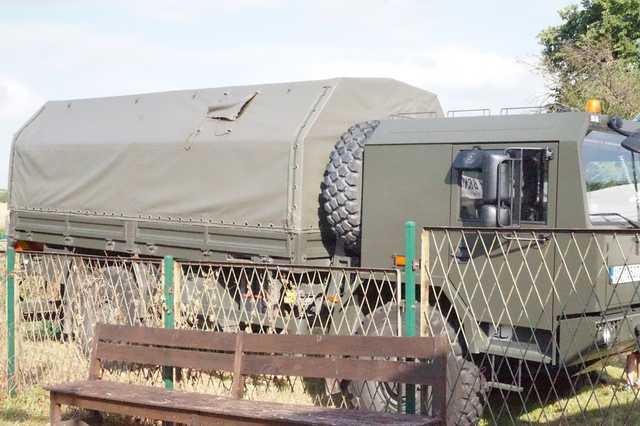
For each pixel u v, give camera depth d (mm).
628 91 17844
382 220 7430
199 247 9234
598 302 5910
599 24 23734
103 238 10586
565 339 6277
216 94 9766
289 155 8320
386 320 6773
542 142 6543
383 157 7441
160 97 10547
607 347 6375
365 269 5664
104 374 7242
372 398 6805
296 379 7457
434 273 6988
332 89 8547
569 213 6371
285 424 4980
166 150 9727
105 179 10609
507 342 6590
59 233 11375
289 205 8281
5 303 7977
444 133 7105
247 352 5895
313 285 8219
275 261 8438
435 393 4977
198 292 8141
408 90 9305
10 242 12320
